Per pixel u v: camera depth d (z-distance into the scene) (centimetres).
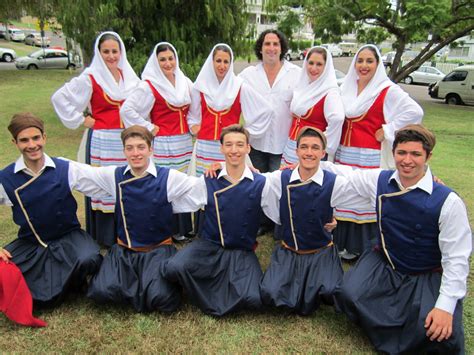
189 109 360
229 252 279
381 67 317
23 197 260
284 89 359
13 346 238
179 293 273
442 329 214
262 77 365
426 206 227
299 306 263
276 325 260
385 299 242
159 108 343
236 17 646
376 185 253
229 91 341
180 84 348
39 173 262
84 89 333
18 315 249
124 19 589
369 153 325
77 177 274
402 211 234
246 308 265
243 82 352
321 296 262
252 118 354
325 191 265
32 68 1864
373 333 236
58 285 264
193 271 260
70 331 250
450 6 898
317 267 270
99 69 332
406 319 232
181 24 621
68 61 1794
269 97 363
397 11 924
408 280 242
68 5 586
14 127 250
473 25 900
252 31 675
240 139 265
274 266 274
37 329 251
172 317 264
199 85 345
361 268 253
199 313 269
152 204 271
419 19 852
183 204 283
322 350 240
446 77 1441
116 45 332
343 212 327
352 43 3119
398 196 236
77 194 477
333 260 276
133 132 265
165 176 275
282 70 362
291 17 880
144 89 333
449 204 223
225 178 275
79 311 268
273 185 278
